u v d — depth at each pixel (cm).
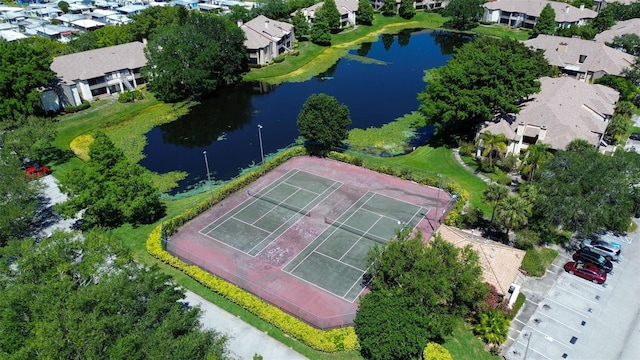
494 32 15138
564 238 5728
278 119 9794
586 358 4238
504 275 4800
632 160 5509
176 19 12938
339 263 5500
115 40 12275
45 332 2975
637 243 5672
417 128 9044
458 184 6956
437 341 4381
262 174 7438
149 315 3434
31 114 9225
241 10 14838
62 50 11694
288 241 5891
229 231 6103
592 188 5206
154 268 3950
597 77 10062
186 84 10712
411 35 15400
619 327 4550
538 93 8400
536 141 7406
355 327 4303
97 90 10788
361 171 7488
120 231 6112
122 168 5953
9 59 9062
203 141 8950
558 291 5003
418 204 6581
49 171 7619
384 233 5988
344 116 7731
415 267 4106
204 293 5075
